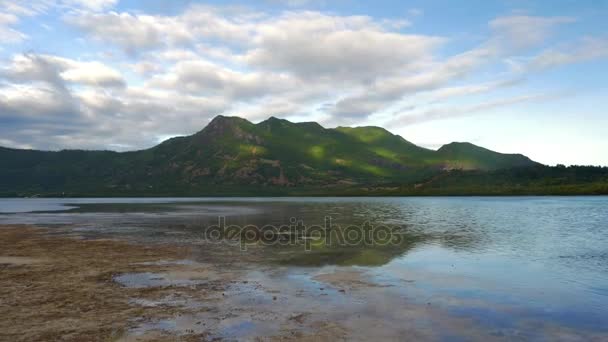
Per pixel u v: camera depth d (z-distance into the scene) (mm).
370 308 15672
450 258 27219
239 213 79250
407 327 13477
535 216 66375
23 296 17281
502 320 14281
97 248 31781
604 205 100938
